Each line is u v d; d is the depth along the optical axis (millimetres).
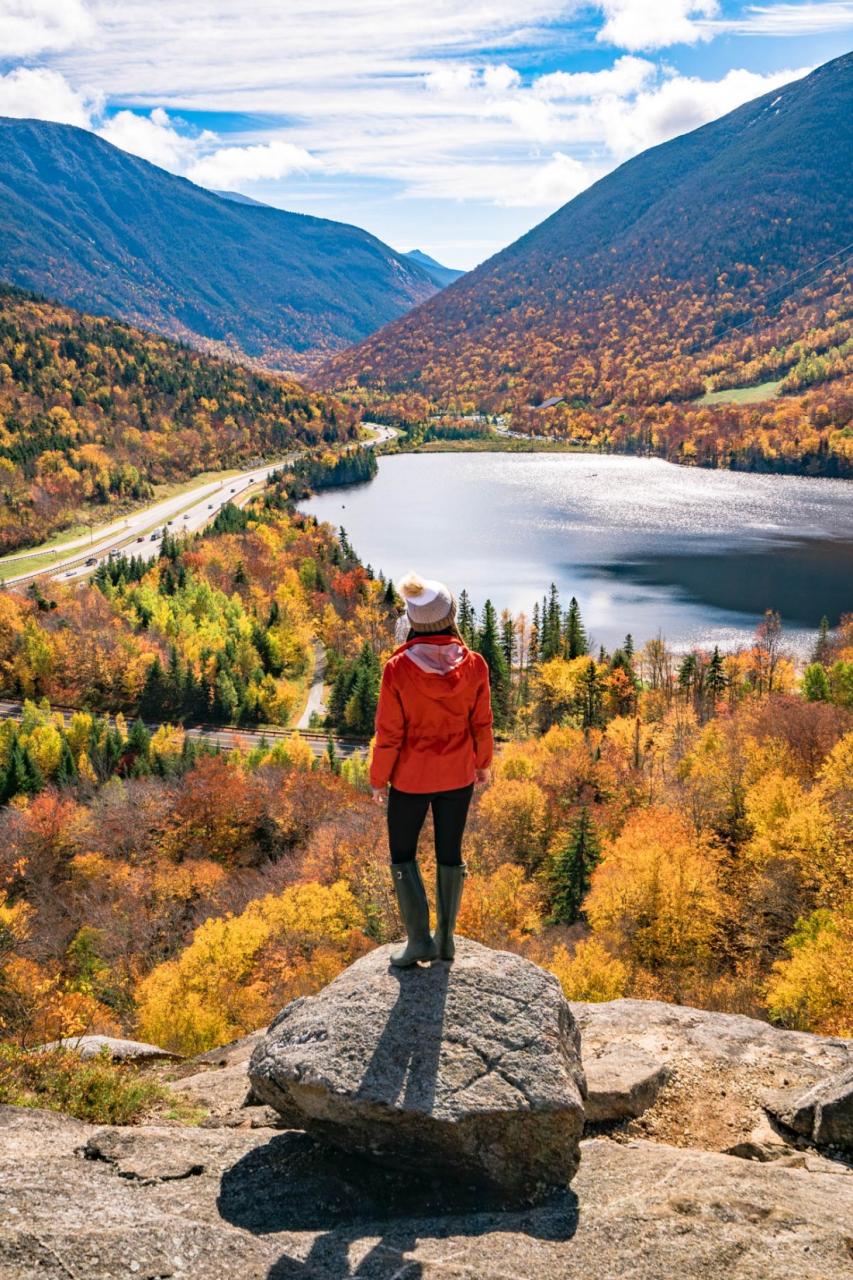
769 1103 6105
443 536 183500
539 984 5062
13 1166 4078
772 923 36125
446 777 4789
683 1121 5941
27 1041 8766
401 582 4777
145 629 119125
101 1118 5645
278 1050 4652
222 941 35625
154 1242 3570
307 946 37156
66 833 57719
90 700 106500
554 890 45375
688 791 51969
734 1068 6648
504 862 49344
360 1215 4102
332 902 38875
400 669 4680
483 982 5016
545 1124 4293
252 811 60375
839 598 127125
